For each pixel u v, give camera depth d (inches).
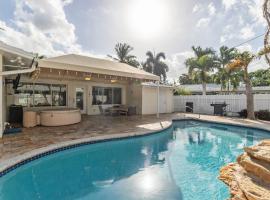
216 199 176.1
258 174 169.8
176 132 474.6
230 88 950.4
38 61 337.7
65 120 459.2
